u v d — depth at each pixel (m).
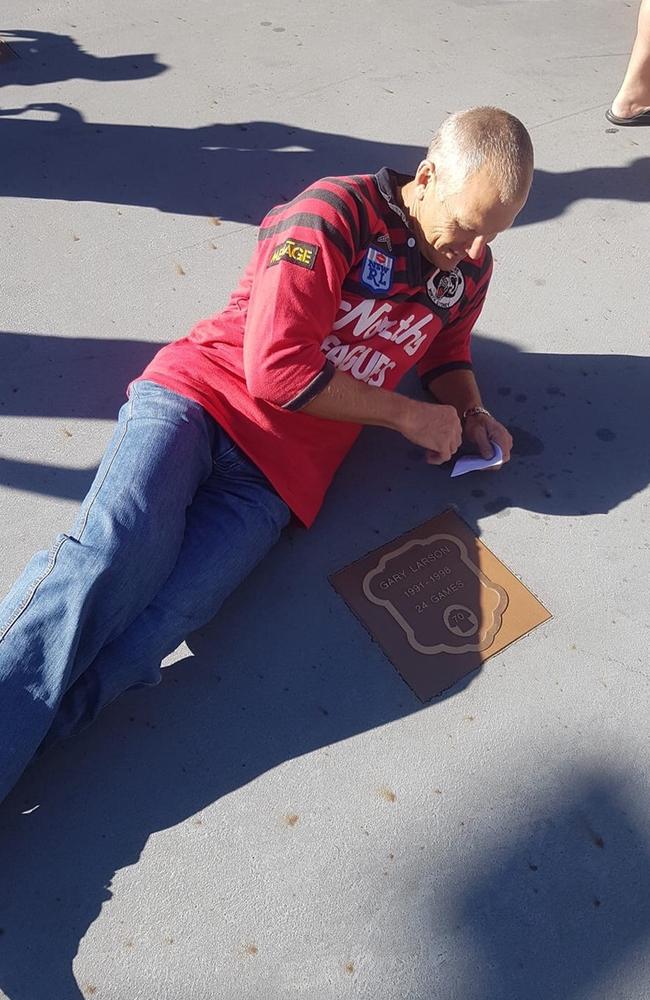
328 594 2.03
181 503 1.77
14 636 1.58
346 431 2.04
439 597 2.02
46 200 2.87
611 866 1.68
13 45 3.46
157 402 1.83
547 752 1.81
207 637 1.96
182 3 3.72
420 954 1.58
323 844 1.69
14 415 2.33
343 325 1.83
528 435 2.32
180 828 1.71
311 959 1.57
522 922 1.61
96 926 1.61
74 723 1.72
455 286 1.92
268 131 3.14
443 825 1.72
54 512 2.14
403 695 1.88
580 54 3.53
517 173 1.62
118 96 3.25
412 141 3.12
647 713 1.86
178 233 2.79
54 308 2.58
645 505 2.19
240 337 1.91
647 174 3.02
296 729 1.84
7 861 1.67
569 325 2.57
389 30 3.61
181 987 1.54
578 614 2.00
